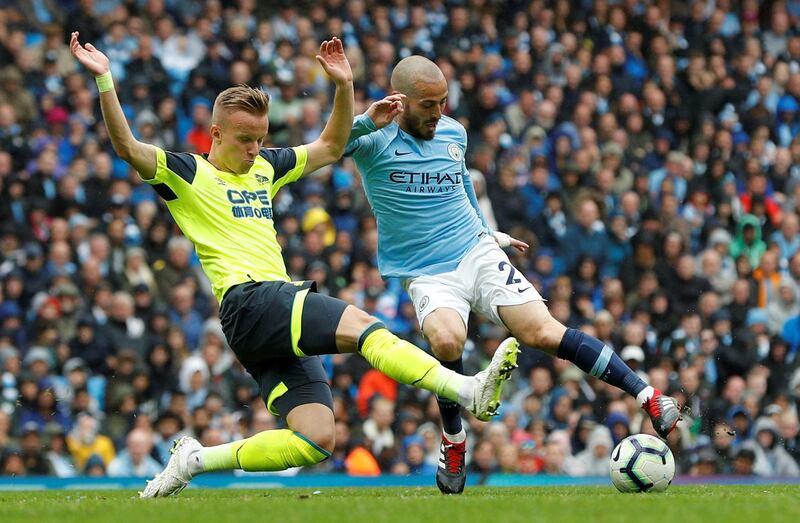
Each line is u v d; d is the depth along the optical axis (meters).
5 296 15.60
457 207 8.94
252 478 14.05
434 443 15.62
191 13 20.44
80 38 19.12
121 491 11.10
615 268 19.47
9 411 14.48
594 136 20.98
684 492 8.53
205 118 18.72
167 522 5.87
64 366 15.09
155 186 7.75
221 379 15.67
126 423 14.86
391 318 17.33
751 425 17.55
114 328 15.69
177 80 19.48
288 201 18.00
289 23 20.75
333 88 19.84
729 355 18.44
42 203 16.75
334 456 15.27
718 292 19.97
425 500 7.20
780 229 21.52
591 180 20.33
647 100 22.33
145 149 7.64
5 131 17.52
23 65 18.44
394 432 15.62
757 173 21.91
